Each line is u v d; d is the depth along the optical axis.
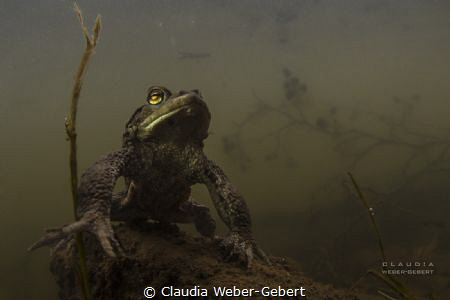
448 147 9.52
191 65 19.34
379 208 8.13
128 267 2.40
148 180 2.78
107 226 2.09
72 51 19.44
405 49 18.72
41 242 2.01
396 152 10.80
